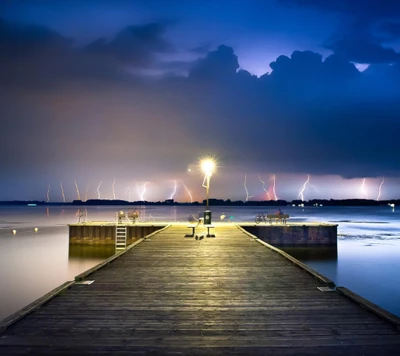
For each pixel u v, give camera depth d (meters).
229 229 24.41
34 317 6.18
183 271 10.30
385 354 4.79
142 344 5.08
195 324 5.91
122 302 7.15
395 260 26.22
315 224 31.08
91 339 5.24
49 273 21.91
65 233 46.03
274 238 30.48
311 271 9.78
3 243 35.91
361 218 84.69
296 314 6.41
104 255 28.45
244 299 7.41
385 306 14.91
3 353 4.75
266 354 4.79
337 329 5.66
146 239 18.09
